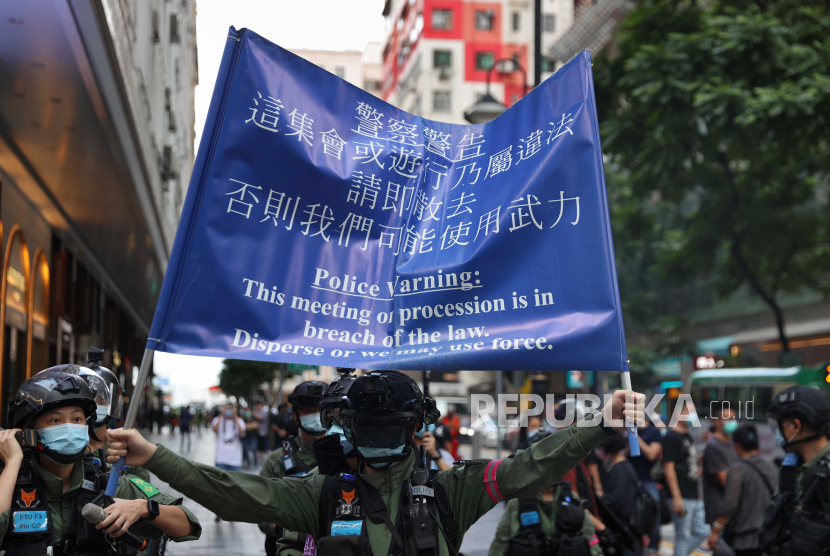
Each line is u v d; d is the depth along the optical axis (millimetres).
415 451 2922
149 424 45531
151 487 3309
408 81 59250
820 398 4016
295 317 3018
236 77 3070
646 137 17547
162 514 2832
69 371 3152
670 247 27656
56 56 9609
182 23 32719
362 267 3168
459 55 56219
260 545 10070
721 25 16469
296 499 2750
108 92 10898
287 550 4230
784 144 16500
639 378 35281
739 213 20453
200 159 2998
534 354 3014
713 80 15641
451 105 55875
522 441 10828
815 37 16750
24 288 16281
